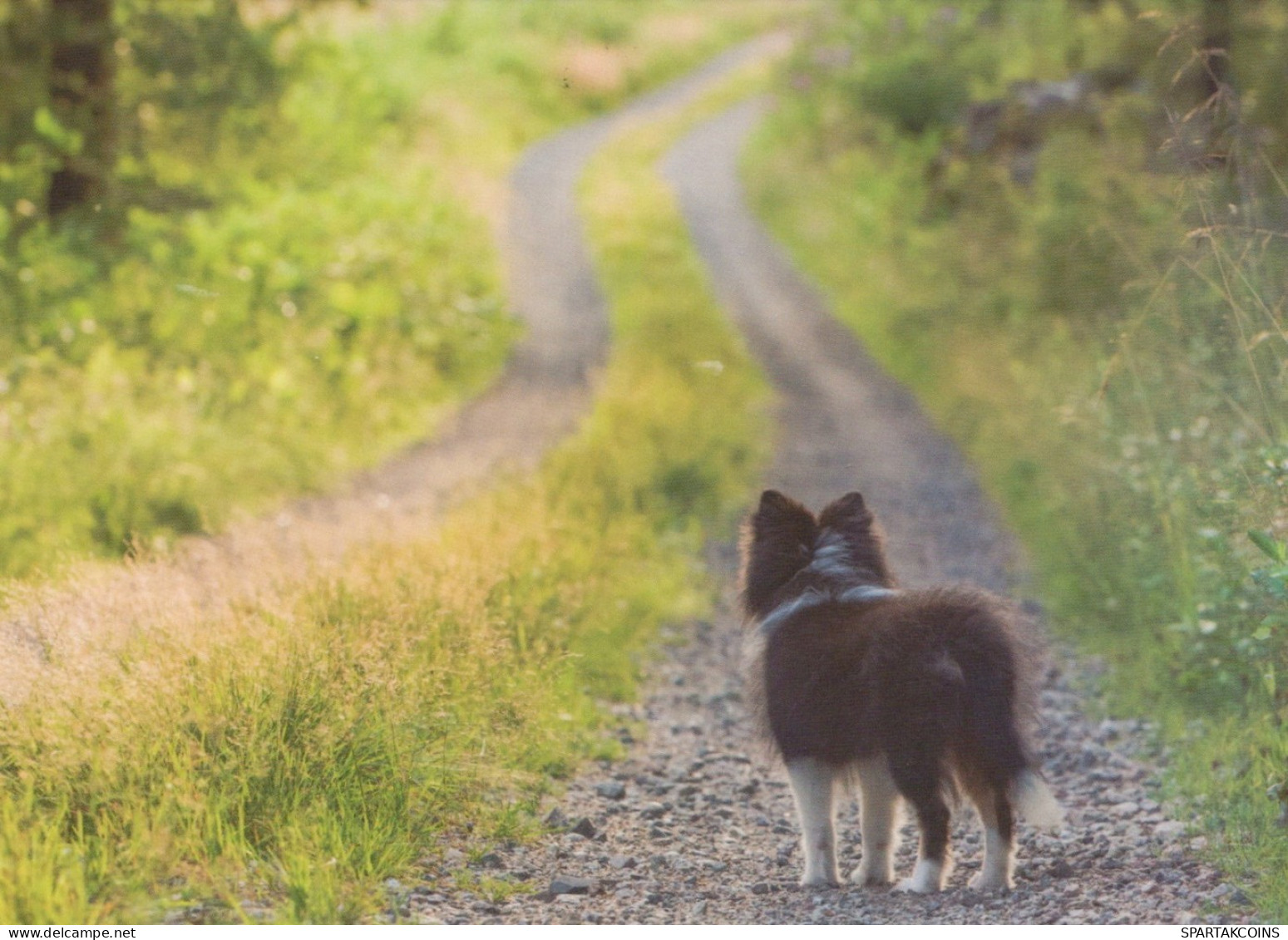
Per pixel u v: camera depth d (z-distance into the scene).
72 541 10.99
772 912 5.87
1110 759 8.15
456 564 9.00
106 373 15.91
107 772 5.85
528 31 62.38
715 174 48.09
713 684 10.09
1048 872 6.36
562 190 43.53
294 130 31.58
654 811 7.42
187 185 26.02
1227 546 8.11
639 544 12.98
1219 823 6.74
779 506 6.98
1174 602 9.48
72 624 7.05
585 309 30.16
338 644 6.99
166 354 17.86
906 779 5.88
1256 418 8.15
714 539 14.59
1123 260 14.77
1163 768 7.89
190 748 6.10
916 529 14.91
